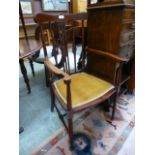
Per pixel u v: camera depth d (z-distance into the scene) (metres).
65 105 0.89
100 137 1.13
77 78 1.20
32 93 1.74
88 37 1.31
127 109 1.43
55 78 1.20
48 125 1.26
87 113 1.38
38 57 1.71
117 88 1.14
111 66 1.21
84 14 1.21
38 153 1.02
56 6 3.47
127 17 1.07
